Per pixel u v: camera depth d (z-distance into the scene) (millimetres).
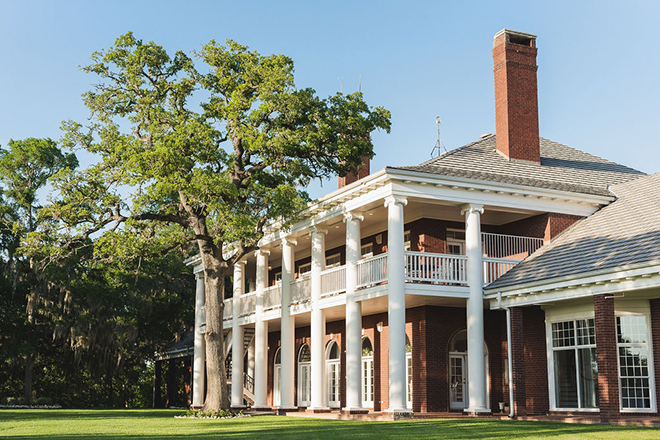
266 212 26484
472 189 23656
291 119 24312
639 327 20047
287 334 28906
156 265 47969
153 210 27516
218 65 25469
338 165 25859
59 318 43750
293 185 26047
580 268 20469
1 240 45125
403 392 22078
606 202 25750
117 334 44406
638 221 22219
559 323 22453
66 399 53312
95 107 26438
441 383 24938
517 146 27062
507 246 26516
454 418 21734
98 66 26219
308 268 35094
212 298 25766
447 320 25484
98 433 17594
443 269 23625
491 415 22578
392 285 22438
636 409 19625
